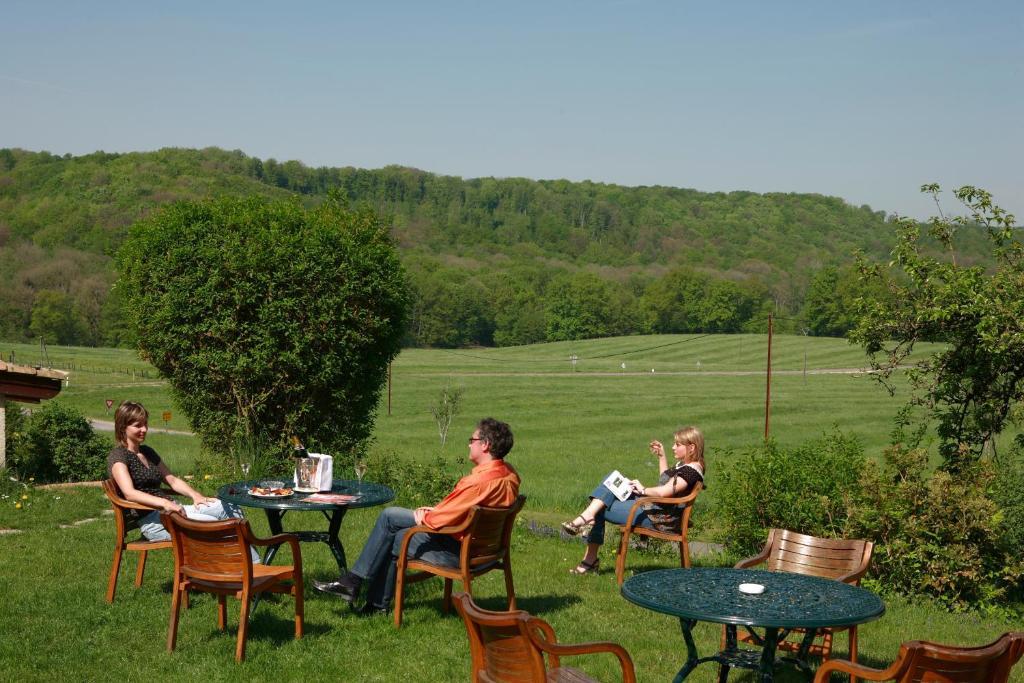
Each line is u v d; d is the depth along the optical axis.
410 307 16.62
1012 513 9.67
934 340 11.30
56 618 7.01
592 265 197.50
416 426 52.47
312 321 14.98
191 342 15.01
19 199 165.75
